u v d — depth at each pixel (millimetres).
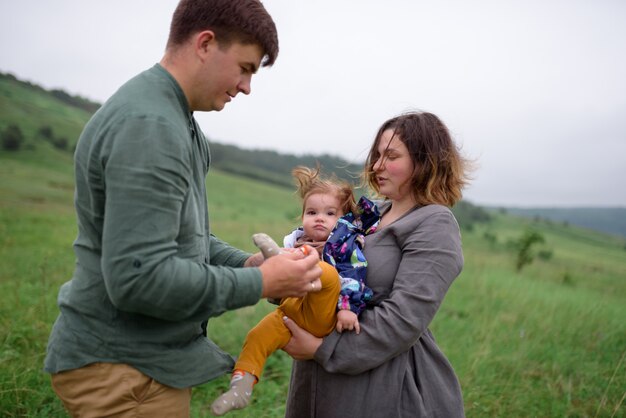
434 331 6156
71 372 1881
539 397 4453
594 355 5922
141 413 1872
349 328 2148
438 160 2312
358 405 2189
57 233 13711
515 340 6074
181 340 1950
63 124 82688
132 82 1837
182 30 1893
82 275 1884
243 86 1988
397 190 2361
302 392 2383
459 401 2318
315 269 1949
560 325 6906
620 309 9031
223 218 30641
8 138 54875
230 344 5230
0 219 15742
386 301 2164
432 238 2174
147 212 1644
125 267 1626
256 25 1879
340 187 2736
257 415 3744
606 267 35281
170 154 1705
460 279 11156
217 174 72250
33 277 7176
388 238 2303
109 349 1846
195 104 1979
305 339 2174
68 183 36938
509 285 10773
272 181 113750
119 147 1662
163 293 1648
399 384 2193
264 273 1817
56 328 1952
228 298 1741
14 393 3465
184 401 2002
